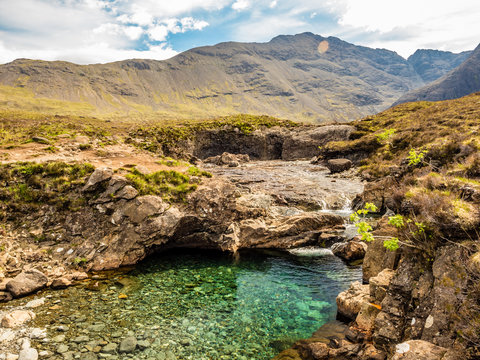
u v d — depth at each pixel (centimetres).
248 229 1811
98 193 1582
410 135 4203
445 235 784
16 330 863
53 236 1431
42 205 1525
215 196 1795
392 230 1215
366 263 1277
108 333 887
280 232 1838
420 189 1011
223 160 5628
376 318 832
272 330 959
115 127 8262
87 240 1441
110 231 1481
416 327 739
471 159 1458
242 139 7619
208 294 1199
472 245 712
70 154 2259
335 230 1972
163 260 1554
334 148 5284
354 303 1020
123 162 2181
